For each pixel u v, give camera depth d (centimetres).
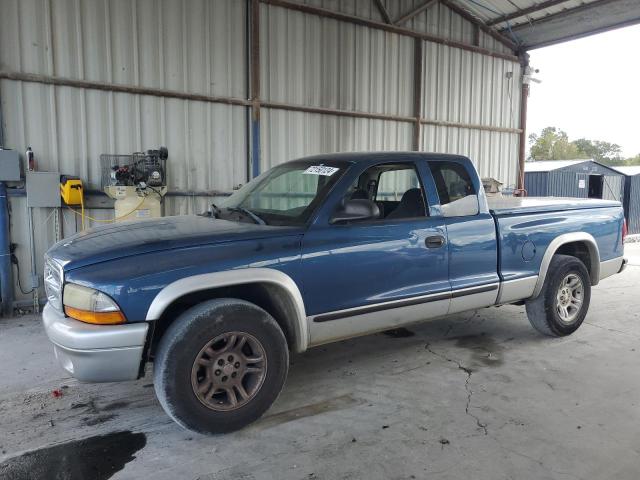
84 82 641
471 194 419
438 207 395
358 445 290
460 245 400
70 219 647
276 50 800
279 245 318
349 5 877
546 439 295
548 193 1845
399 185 404
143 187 639
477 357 435
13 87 602
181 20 709
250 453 282
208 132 746
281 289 320
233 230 321
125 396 360
